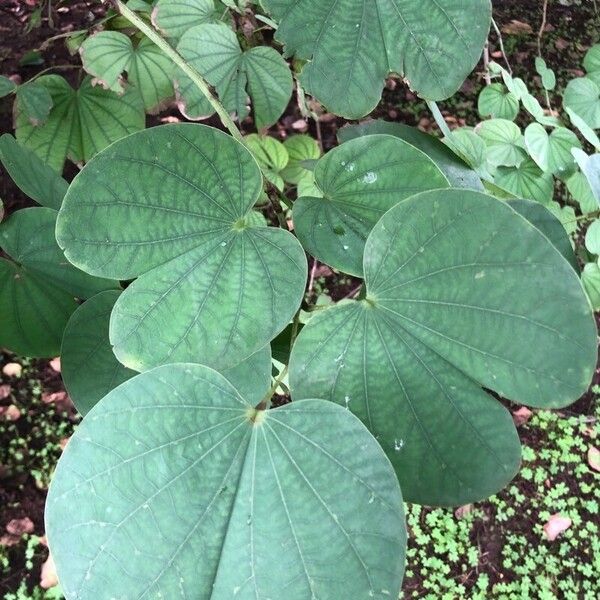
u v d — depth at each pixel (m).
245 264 0.23
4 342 0.34
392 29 0.23
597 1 1.41
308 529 0.21
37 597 0.80
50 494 0.21
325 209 0.26
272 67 0.49
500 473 0.23
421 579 0.85
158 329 0.23
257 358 0.25
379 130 0.33
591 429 0.97
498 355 0.22
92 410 0.21
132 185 0.22
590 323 0.21
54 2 0.95
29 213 0.33
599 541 0.89
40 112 0.53
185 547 0.21
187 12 0.50
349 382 0.23
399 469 0.23
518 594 0.85
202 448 0.22
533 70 1.28
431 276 0.22
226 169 0.23
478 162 0.45
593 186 0.33
